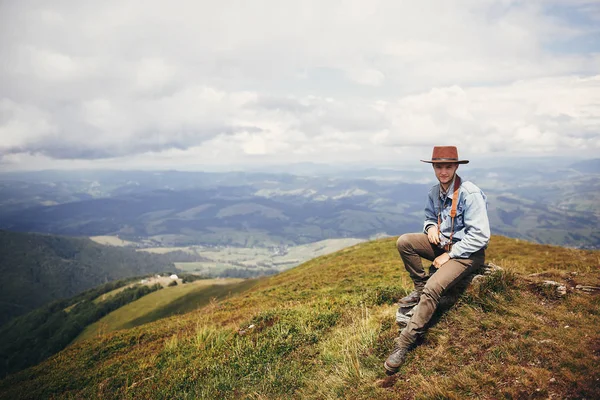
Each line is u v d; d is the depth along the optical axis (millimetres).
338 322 8797
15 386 11391
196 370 8375
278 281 27484
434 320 5938
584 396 3734
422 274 5988
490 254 21891
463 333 5457
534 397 3934
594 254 16859
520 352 4668
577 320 5184
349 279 16266
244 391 6957
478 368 4680
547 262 14750
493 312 5723
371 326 7148
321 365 6797
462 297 6086
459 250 4977
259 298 16234
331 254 39438
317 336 8211
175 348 10180
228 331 10062
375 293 9906
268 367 7480
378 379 5363
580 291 6133
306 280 19531
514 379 4273
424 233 5867
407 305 6199
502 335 5164
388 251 27188
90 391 9258
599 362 4098
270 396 6383
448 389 4445
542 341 4750
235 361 8211
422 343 5594
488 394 4191
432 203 5707
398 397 4738
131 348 12172
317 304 10641
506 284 6422
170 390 7992
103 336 14750
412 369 5188
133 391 8508
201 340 10078
